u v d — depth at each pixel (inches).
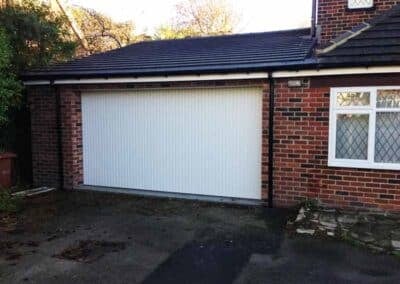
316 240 236.2
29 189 381.4
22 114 410.3
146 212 304.0
